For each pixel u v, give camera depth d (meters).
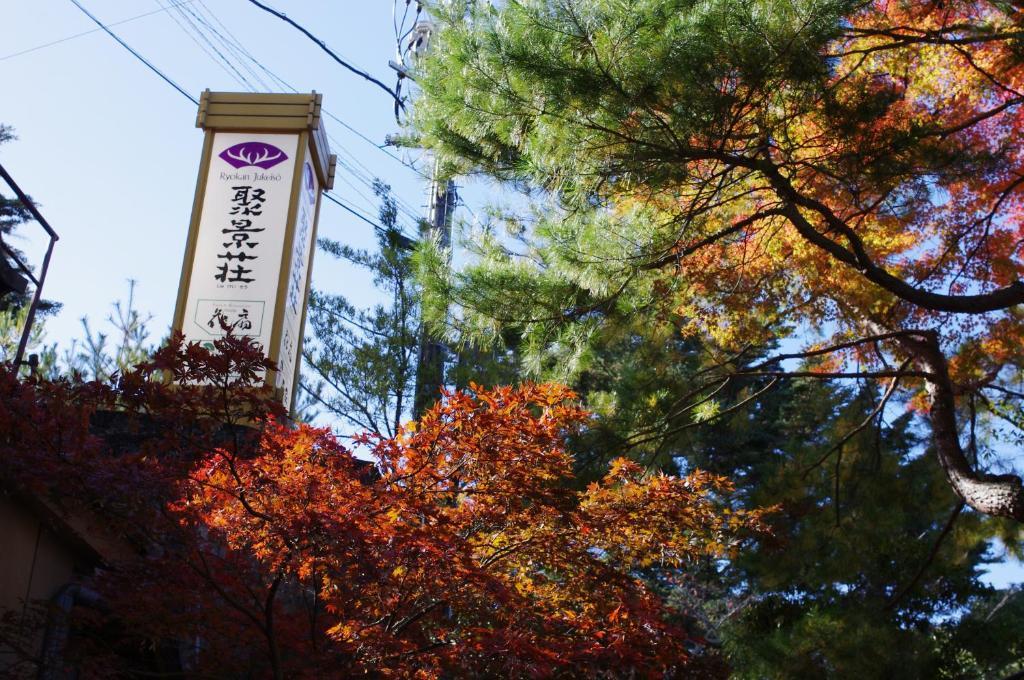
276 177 8.41
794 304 9.53
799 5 5.99
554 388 6.02
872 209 8.57
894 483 10.74
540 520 6.31
